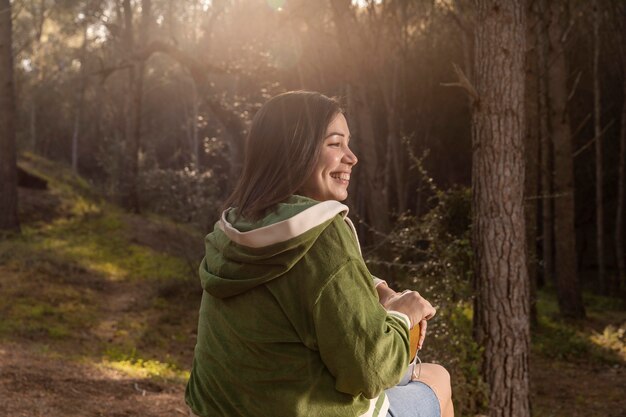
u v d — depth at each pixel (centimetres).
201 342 182
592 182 3120
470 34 1093
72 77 5031
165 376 870
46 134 5300
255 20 1900
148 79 4762
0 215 2189
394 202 2731
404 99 2552
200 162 4616
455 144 3086
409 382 196
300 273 164
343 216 172
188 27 3117
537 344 1430
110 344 1205
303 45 1809
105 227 2511
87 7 3356
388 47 2089
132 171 3155
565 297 1820
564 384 1178
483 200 602
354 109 1395
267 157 181
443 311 646
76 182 3619
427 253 696
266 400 169
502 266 598
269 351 168
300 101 183
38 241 2161
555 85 1769
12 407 584
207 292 180
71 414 596
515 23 591
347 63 1400
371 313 163
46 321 1302
